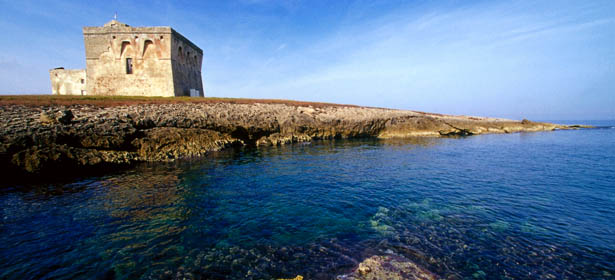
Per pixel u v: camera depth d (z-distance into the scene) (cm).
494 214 918
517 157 2150
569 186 1284
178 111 2408
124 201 1020
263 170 1581
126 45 3481
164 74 3534
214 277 559
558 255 654
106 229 776
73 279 548
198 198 1064
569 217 895
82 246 677
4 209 923
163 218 862
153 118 2103
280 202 1029
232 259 627
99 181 1308
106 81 3462
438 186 1274
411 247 688
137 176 1411
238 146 2573
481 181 1373
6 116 1539
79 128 1617
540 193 1170
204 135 2267
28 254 635
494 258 639
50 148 1430
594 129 6206
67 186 1220
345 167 1700
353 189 1213
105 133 1691
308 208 967
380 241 720
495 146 2911
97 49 3450
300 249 675
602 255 654
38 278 548
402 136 4031
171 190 1169
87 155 1543
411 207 986
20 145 1346
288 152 2325
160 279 552
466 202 1045
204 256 638
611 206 1003
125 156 1695
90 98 2523
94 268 586
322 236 748
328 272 579
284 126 3058
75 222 822
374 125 3897
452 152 2422
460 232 776
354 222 845
